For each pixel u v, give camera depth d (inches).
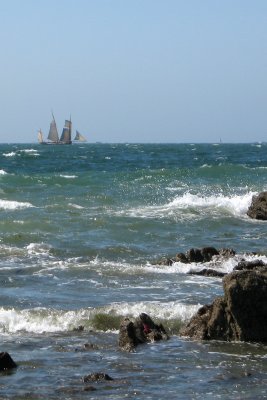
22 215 2940.5
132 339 1280.8
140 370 1139.9
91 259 2134.6
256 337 1321.4
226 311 1338.6
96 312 1448.1
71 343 1299.2
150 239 2512.3
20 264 2021.4
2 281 1796.3
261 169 4977.9
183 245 2412.6
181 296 1637.6
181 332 1366.9
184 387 1057.5
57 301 1594.5
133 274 1893.5
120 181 4281.5
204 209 3201.3
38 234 2507.4
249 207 3122.5
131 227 2716.5
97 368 1147.9
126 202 3467.0
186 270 1937.7
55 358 1200.2
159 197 3622.0
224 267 1956.2
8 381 1078.4
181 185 4121.6
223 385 1067.3
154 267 1985.7
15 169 5989.2
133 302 1555.1
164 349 1262.3
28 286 1748.3
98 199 3516.2
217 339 1327.5
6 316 1437.0
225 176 4638.3
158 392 1032.8
